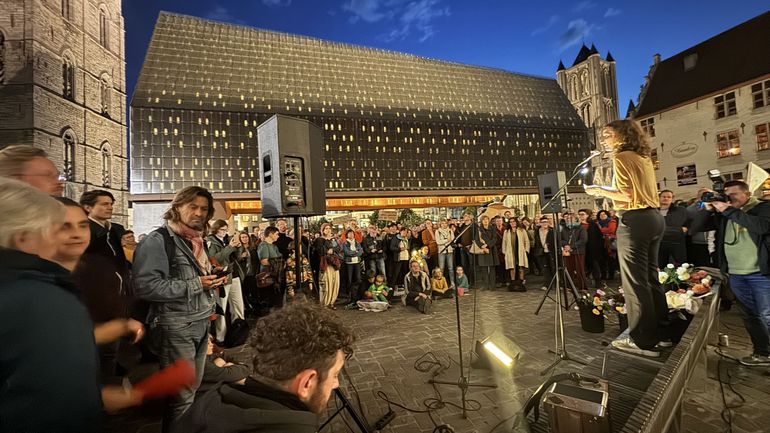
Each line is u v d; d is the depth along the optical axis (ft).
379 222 120.37
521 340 15.96
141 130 153.99
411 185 196.03
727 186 12.52
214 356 12.77
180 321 7.59
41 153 6.55
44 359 3.00
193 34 181.37
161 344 7.53
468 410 10.27
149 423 9.79
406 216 158.30
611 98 244.83
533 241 35.86
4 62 81.00
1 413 2.89
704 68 80.94
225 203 151.64
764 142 69.26
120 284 8.48
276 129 12.09
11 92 80.89
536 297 25.84
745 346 13.78
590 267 30.55
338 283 25.95
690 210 23.24
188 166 157.99
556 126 226.38
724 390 10.54
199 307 7.92
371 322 21.08
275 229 23.32
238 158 165.58
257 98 177.17
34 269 3.36
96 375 3.43
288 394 3.19
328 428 9.71
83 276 7.87
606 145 9.84
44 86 83.92
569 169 224.94
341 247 27.91
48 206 3.67
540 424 8.04
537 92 239.50
